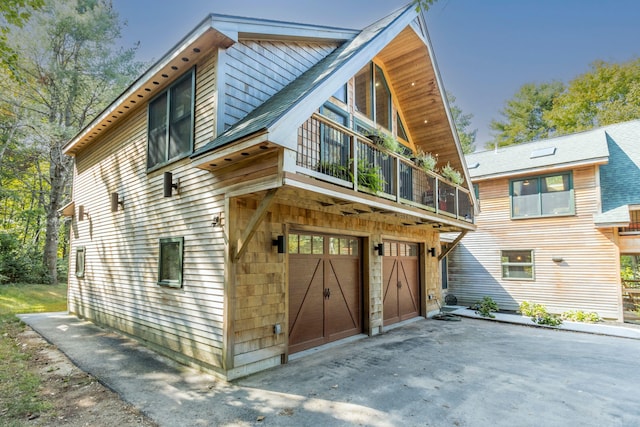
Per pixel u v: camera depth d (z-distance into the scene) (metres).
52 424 3.43
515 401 4.11
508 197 11.87
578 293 10.33
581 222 10.46
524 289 11.28
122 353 5.96
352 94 7.77
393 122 9.28
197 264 5.40
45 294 12.63
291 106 4.17
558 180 11.01
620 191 10.38
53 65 13.46
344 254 7.20
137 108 7.30
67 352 5.96
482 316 10.05
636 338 7.59
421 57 8.45
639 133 11.54
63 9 13.26
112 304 7.65
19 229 18.11
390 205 6.09
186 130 5.83
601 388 4.55
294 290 5.95
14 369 5.00
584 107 22.48
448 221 8.37
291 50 6.68
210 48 5.39
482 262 12.16
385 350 6.32
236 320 4.84
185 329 5.51
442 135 9.75
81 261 9.34
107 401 4.00
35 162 16.27
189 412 3.74
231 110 5.36
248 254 5.09
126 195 7.42
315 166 5.02
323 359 5.70
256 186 4.38
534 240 11.24
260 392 4.31
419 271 10.12
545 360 5.82
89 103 14.99
